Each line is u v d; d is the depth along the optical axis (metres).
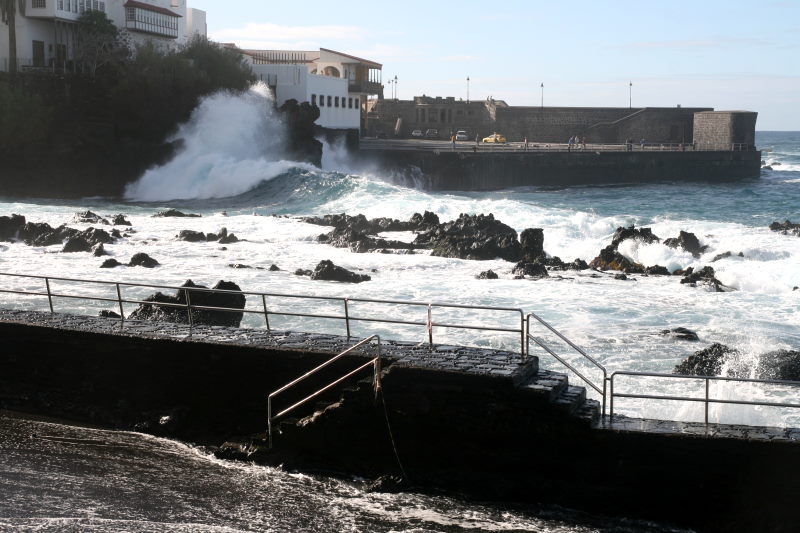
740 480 10.77
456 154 89.62
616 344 20.95
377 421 11.91
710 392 16.42
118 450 12.56
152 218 47.31
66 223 43.00
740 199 77.50
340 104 100.06
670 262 36.50
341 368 12.59
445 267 32.72
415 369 11.79
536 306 25.72
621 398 15.67
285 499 11.12
